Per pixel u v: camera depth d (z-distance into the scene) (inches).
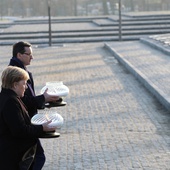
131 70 733.3
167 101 486.9
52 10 3189.0
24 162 225.5
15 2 3496.6
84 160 344.2
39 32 1476.4
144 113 481.4
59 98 269.9
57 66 835.4
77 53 1037.2
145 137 398.3
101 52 1045.8
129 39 1343.5
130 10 3486.7
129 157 348.5
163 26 1523.1
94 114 483.2
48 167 331.0
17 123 218.8
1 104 221.1
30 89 279.6
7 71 224.5
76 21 1947.6
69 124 446.6
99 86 635.5
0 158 221.5
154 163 334.0
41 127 223.6
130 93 582.9
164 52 924.6
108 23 1624.0
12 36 1407.5
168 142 383.2
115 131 418.3
